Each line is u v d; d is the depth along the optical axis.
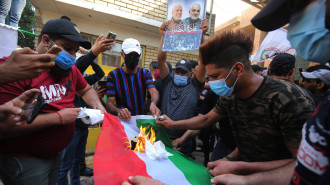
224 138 2.25
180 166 1.62
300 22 0.72
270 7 0.77
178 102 2.46
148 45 6.02
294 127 1.09
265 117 1.21
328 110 0.67
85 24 5.21
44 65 1.00
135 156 1.57
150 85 2.74
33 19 14.94
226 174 1.07
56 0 4.17
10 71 0.93
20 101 1.09
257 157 1.35
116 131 1.75
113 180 1.24
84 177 3.16
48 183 1.69
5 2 2.68
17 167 1.35
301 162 0.74
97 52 2.36
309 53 0.71
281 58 2.15
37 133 1.38
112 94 2.55
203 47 1.28
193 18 2.28
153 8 5.53
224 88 1.28
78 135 2.48
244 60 1.24
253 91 1.24
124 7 5.12
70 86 1.69
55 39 1.47
